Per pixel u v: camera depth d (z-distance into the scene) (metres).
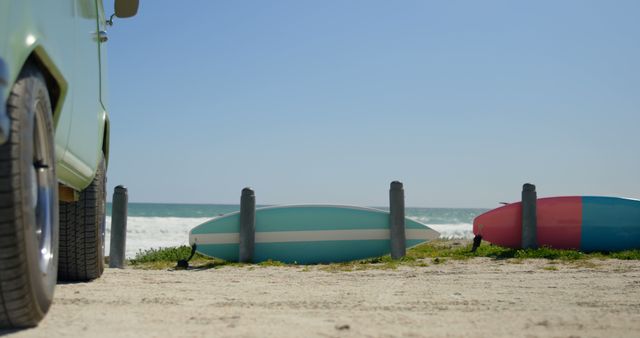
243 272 7.46
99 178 5.74
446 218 81.50
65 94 3.52
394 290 5.14
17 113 2.70
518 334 3.10
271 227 10.46
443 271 7.41
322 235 10.52
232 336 2.98
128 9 5.52
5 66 2.40
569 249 11.71
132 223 39.41
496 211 12.02
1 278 2.70
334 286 5.54
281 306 4.08
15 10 2.64
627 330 3.23
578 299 4.48
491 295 4.75
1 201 2.63
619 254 10.28
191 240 10.27
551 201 11.88
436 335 3.05
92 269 5.77
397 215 10.38
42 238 3.23
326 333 3.06
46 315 3.43
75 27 3.93
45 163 3.21
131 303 4.13
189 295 4.68
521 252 10.41
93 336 2.92
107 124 5.75
